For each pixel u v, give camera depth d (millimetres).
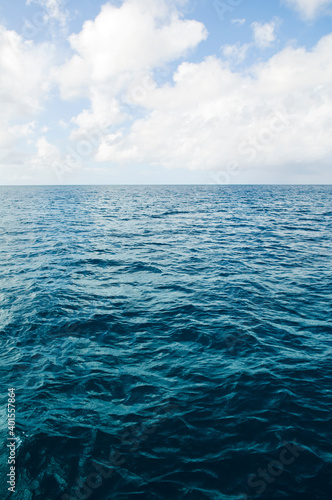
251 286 11375
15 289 10852
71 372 6223
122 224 27875
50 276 12398
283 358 6734
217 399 5430
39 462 4172
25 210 40312
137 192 108375
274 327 8180
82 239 20391
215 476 3982
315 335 7781
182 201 60906
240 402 5340
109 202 57625
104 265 14117
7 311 9055
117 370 6305
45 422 4891
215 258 15555
